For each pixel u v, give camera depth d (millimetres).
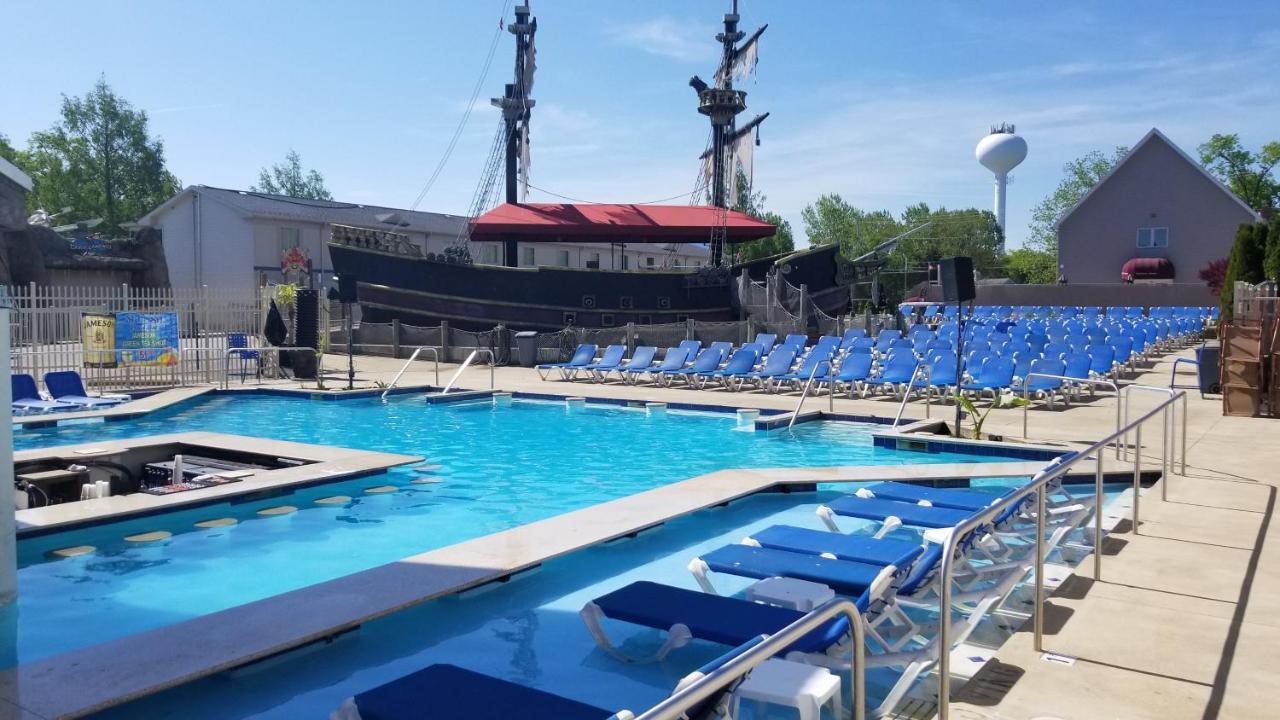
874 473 10688
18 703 4578
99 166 71688
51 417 16188
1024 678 4660
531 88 36000
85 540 8617
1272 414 15086
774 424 15875
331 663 5520
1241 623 5465
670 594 5629
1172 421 10344
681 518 9047
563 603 6625
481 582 6680
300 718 4816
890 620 5992
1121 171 56656
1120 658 4926
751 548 6523
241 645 5320
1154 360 26812
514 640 5902
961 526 4289
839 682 4141
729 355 22688
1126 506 8852
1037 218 93500
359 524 9438
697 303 34438
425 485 11461
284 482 10344
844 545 6562
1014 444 12609
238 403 20109
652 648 5754
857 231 99312
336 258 33594
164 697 5035
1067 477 10492
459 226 53656
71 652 5234
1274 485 9695
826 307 37125
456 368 27453
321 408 19297
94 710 4555
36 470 10930
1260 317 15133
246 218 45719
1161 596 6000
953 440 13133
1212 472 10422
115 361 21031
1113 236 57031
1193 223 55000
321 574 7684
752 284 33312
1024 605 6320
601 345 29109
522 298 33125
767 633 4902
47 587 7277
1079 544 7500
